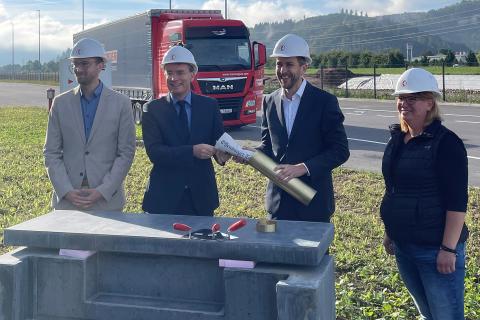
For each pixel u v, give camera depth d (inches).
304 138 181.6
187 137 194.1
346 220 340.2
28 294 152.4
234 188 438.0
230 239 141.9
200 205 195.6
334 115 180.1
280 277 136.3
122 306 147.2
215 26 722.8
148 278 150.9
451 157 149.0
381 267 259.4
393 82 1454.2
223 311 142.2
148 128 194.4
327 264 142.7
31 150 625.3
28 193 428.5
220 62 718.5
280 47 178.7
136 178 472.4
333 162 177.6
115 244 146.8
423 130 154.0
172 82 191.5
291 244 136.8
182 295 148.8
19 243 153.3
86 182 197.0
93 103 199.6
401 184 156.1
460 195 148.8
